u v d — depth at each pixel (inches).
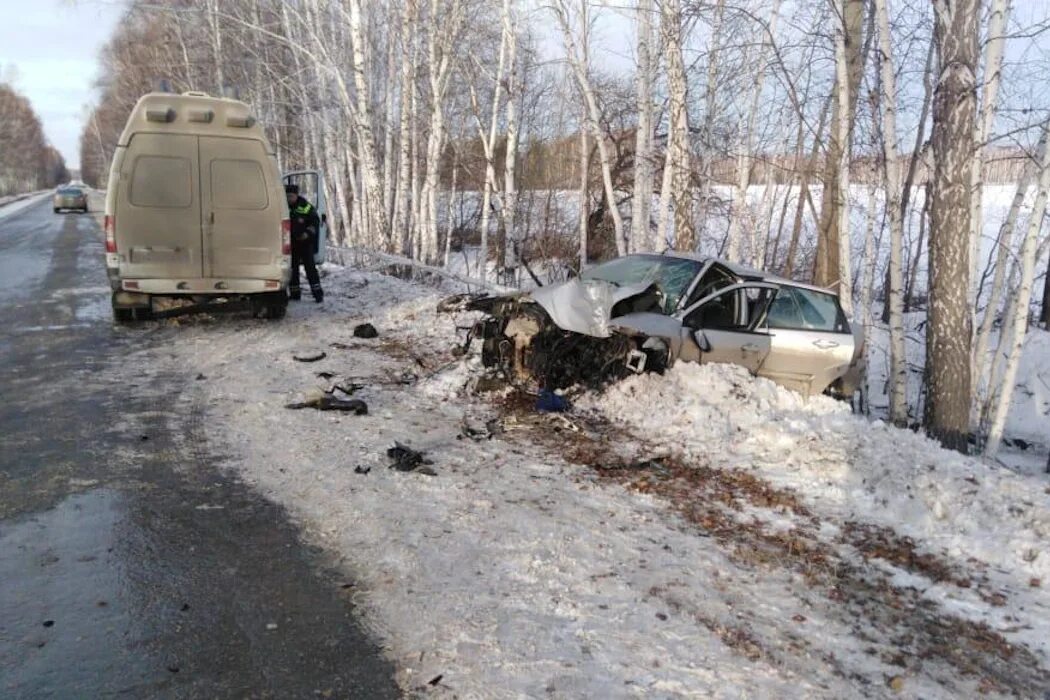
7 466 204.7
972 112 282.7
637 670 129.6
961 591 170.6
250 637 133.7
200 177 375.2
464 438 246.5
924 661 141.9
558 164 919.7
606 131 728.3
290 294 495.2
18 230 1106.7
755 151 550.9
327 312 458.0
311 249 486.0
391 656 130.1
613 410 279.6
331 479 204.5
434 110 756.0
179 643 130.9
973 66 281.7
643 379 282.8
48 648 127.5
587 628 141.3
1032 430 436.5
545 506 196.2
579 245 866.1
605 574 162.2
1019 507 202.5
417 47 776.3
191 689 119.3
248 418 255.0
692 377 279.6
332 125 945.5
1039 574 179.3
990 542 189.3
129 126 363.9
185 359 333.4
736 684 128.3
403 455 219.5
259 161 384.8
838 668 136.5
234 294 400.8
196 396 278.5
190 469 209.2
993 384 343.0
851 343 318.7
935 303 294.4
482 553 167.3
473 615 142.9
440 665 127.9
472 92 781.9
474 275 869.2
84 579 149.9
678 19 482.6
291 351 353.7
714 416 262.7
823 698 127.0
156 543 166.1
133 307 386.3
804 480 224.8
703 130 557.3
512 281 733.3
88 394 274.4
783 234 783.1
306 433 241.3
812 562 177.8
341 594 148.8
